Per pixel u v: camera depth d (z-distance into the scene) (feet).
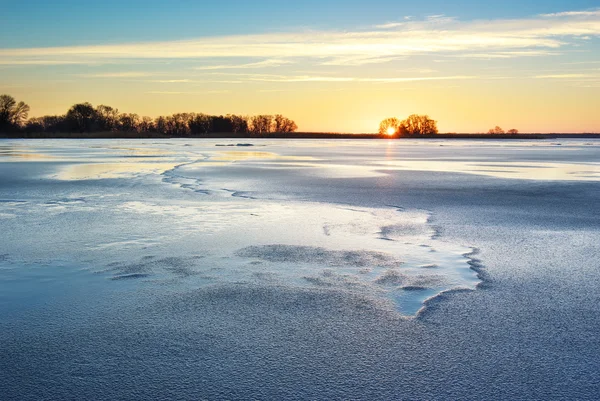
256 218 36.06
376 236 30.30
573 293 20.01
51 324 16.78
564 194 50.60
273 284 21.02
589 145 269.44
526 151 176.35
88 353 14.64
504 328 16.52
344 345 15.19
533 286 20.88
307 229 32.27
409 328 16.49
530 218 36.68
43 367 13.82
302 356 14.47
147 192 50.62
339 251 26.58
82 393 12.48
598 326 16.71
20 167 86.28
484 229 32.55
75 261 24.50
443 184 59.77
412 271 23.00
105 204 42.57
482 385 12.90
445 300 19.16
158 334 15.94
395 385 12.89
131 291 20.08
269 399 12.22
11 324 16.80
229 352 14.70
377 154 148.56
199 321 17.01
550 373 13.52
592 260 24.91
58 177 67.05
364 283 21.20
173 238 29.50
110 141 322.14
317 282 21.31
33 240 28.94
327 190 52.90
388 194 50.01
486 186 57.72
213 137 510.99
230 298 19.29
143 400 12.17
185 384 12.89
